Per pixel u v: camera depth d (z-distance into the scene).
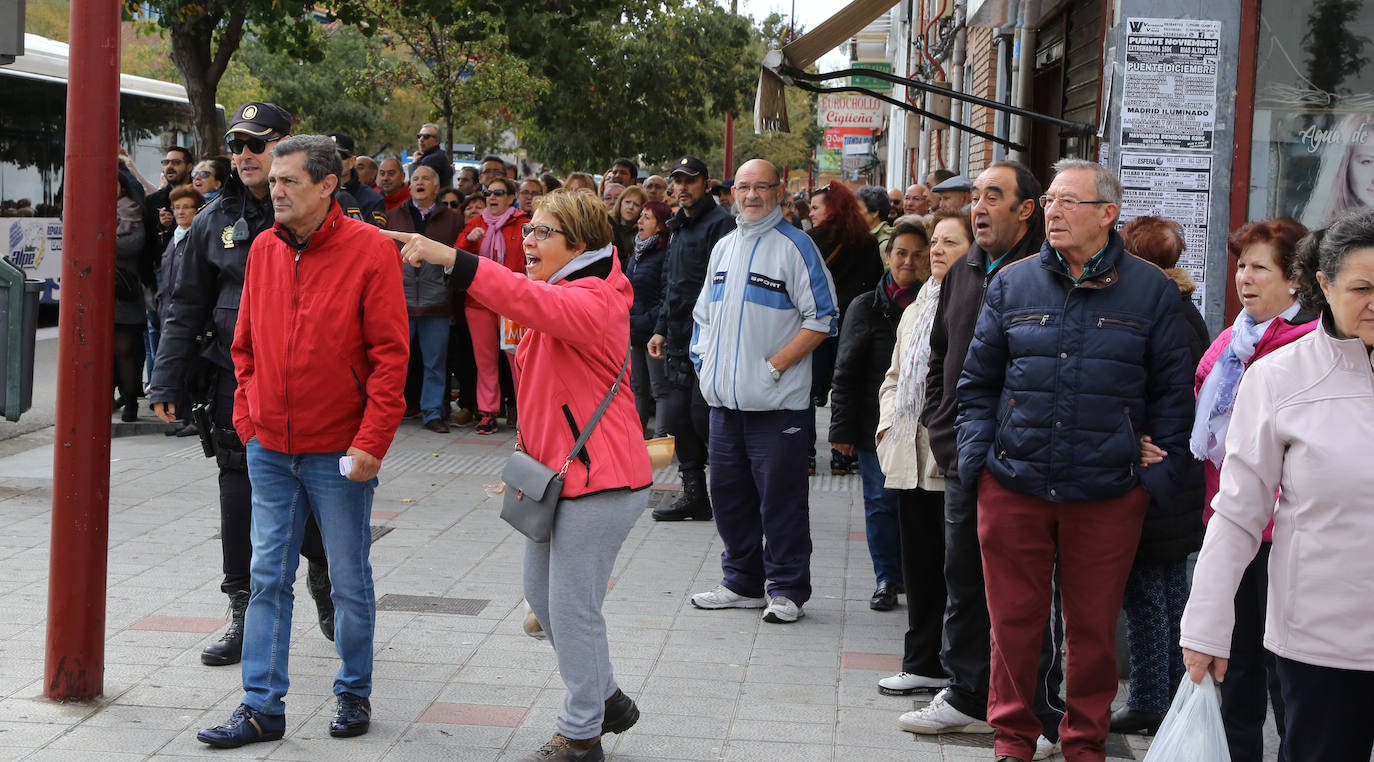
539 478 4.20
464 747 4.62
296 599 6.32
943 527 5.18
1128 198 5.73
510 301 4.03
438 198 10.98
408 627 5.96
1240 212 5.71
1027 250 4.63
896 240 6.11
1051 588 4.32
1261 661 4.29
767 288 6.12
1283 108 5.77
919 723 4.82
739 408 6.13
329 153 4.51
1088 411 4.07
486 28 15.10
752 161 6.24
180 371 5.30
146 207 10.74
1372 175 5.77
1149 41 5.66
